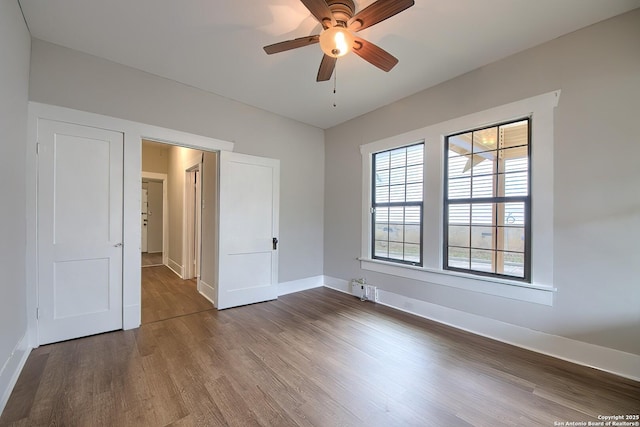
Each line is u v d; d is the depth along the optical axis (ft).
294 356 7.57
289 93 11.03
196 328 9.38
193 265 16.52
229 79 9.98
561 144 7.54
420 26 7.15
